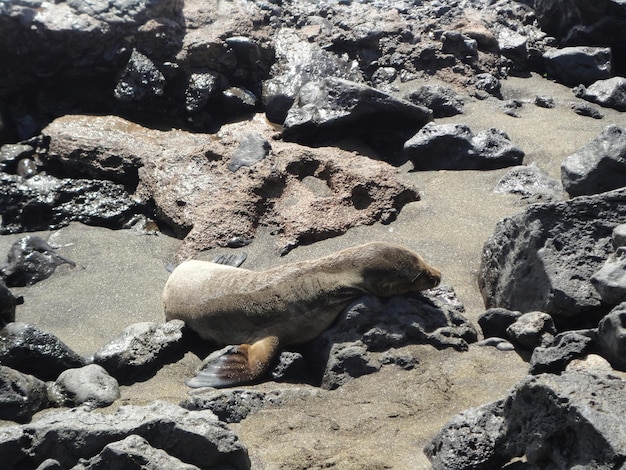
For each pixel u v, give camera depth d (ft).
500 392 24.34
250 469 22.80
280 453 23.22
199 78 35.55
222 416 24.32
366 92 33.32
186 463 22.18
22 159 33.68
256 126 34.55
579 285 25.57
